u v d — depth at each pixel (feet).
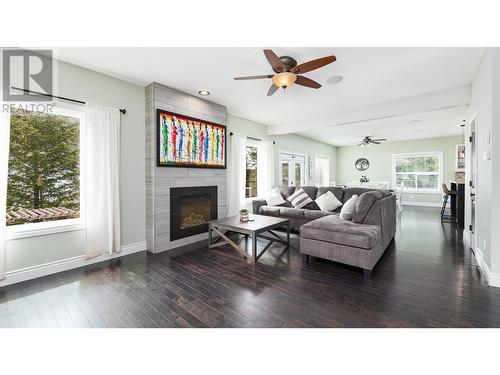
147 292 7.12
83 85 9.25
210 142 13.58
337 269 8.84
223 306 6.32
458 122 18.48
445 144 25.62
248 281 7.85
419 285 7.40
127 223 10.69
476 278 7.85
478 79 9.29
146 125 11.24
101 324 5.61
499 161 7.17
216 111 13.96
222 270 8.82
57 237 8.68
